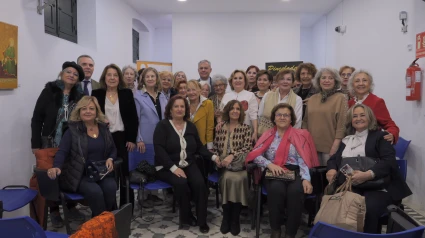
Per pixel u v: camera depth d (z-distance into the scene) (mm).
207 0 6441
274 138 2871
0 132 2740
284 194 2568
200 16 7469
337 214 2012
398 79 4074
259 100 3654
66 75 2906
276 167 2652
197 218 2914
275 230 2578
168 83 3842
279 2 6586
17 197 2443
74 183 2586
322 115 2834
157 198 3705
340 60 6629
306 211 3088
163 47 9773
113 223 1549
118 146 3125
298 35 7438
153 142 3061
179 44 7539
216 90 3711
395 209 1750
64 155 2633
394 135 2500
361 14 5453
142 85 3457
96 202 2564
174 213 3355
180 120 3100
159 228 2980
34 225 1391
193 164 3064
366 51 5215
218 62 7539
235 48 7500
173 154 3006
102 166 2703
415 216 3301
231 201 2791
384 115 2686
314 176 2713
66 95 2975
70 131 2701
